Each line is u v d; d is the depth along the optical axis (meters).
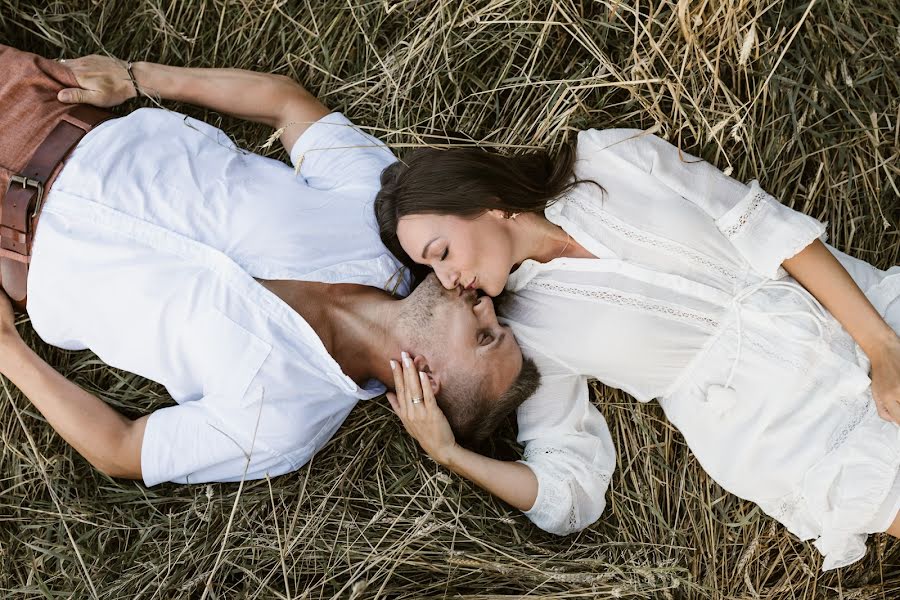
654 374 1.57
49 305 1.56
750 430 1.54
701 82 1.80
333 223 1.60
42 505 1.74
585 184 1.52
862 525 1.45
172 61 1.94
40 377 1.56
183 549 1.67
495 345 1.52
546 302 1.56
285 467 1.60
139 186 1.54
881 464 1.44
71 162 1.55
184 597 1.62
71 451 1.76
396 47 1.92
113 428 1.55
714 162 1.81
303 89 1.82
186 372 1.55
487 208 1.44
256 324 1.50
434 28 1.85
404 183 1.46
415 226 1.45
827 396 1.50
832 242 1.88
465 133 1.85
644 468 1.81
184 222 1.53
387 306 1.55
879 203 1.84
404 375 1.54
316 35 1.91
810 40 1.81
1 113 1.56
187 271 1.51
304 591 1.58
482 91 1.92
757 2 1.69
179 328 1.51
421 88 1.93
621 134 1.55
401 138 1.93
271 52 1.95
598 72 1.83
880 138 1.84
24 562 1.71
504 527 1.76
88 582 1.59
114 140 1.58
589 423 1.72
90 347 1.61
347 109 1.94
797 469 1.51
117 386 1.79
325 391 1.56
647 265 1.49
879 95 1.85
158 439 1.54
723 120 1.66
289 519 1.72
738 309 1.51
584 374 1.65
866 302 1.51
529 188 1.47
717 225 1.54
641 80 1.72
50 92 1.62
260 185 1.60
